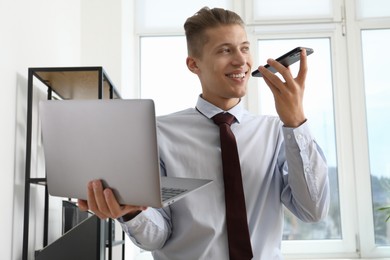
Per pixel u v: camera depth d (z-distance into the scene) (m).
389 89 3.20
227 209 1.07
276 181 1.18
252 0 3.26
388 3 3.23
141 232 1.04
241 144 1.17
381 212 3.07
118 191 0.76
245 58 1.12
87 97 2.20
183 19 3.28
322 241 3.02
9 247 1.59
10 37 1.59
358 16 3.22
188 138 1.19
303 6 3.25
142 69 3.29
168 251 1.14
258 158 1.16
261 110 3.18
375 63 3.23
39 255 1.62
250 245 1.05
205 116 1.21
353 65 3.18
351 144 3.12
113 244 2.04
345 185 3.08
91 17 2.86
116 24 2.86
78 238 1.61
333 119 3.19
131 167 0.73
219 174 1.14
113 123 0.74
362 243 3.01
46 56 2.05
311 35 3.24
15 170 1.66
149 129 0.71
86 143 0.77
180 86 3.27
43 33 2.00
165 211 1.14
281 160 1.18
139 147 0.72
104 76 1.81
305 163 1.02
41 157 2.00
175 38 3.32
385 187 3.10
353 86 3.16
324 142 3.17
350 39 3.21
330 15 3.24
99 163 0.76
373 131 3.16
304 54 1.00
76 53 2.71
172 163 1.16
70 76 1.79
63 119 0.79
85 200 0.83
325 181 1.06
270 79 1.00
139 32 3.28
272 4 3.26
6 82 1.56
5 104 1.55
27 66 1.78
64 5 2.41
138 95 3.24
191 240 1.10
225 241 1.09
